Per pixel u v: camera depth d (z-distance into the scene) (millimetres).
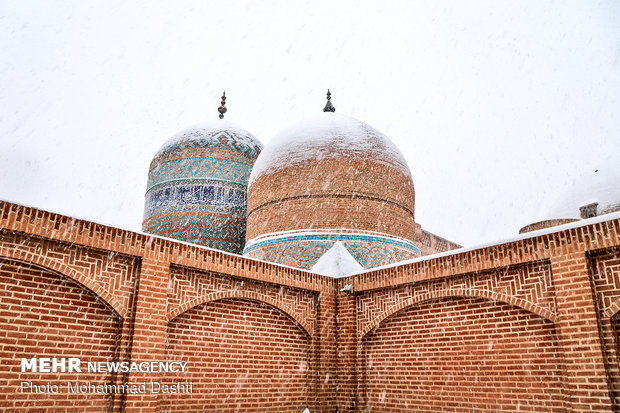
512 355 6785
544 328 6535
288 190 13062
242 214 17141
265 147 14688
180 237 16422
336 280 9391
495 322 7078
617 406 5605
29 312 5840
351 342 8773
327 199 12711
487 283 7191
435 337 7766
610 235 5965
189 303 7234
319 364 8664
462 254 7473
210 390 7250
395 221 13141
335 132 13625
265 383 7973
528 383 6539
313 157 13180
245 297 7980
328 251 11523
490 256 7117
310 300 9016
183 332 7172
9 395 5512
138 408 6270
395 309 8320
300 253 12250
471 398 7102
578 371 5902
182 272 7281
